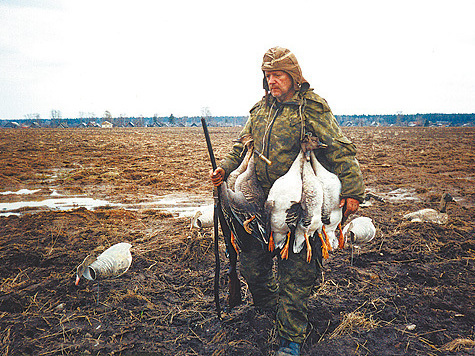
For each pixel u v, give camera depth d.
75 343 2.93
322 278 3.99
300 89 2.78
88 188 9.79
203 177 11.41
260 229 2.79
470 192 8.94
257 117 2.90
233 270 3.04
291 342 2.70
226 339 2.99
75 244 4.99
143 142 28.53
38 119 171.38
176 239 5.19
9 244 4.89
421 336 3.02
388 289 3.77
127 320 3.26
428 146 23.75
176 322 3.25
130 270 4.23
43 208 7.56
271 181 2.75
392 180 10.68
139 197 8.68
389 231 5.45
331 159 2.68
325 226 2.71
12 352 2.80
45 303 3.49
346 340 2.96
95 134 43.59
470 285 3.79
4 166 13.35
